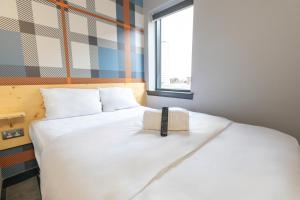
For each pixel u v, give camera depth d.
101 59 2.17
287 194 0.51
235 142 0.93
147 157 0.74
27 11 1.54
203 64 1.97
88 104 1.77
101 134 1.05
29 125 1.58
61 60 1.81
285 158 0.73
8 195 1.35
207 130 1.10
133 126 1.22
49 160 0.83
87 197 0.53
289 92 1.42
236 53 1.70
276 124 1.51
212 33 1.85
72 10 1.85
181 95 2.26
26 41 1.56
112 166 0.68
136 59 2.63
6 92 1.45
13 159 1.54
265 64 1.52
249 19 1.57
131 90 2.39
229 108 1.82
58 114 1.57
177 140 0.94
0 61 1.43
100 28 2.13
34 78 1.63
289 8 1.35
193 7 2.00
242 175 0.61
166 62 2.67
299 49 1.34
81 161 0.73
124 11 2.38
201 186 0.55
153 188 0.54
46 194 0.72
